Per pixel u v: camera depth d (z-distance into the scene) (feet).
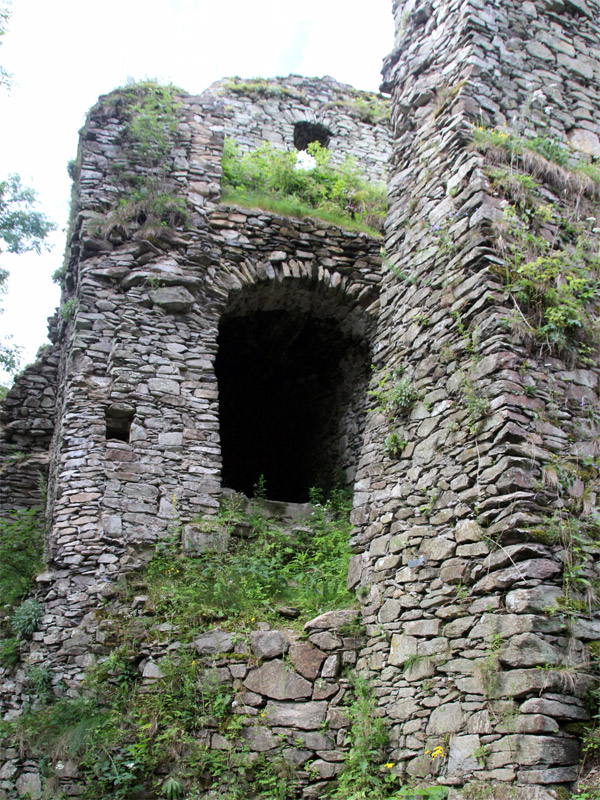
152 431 31.09
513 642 18.17
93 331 32.22
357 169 44.47
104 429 30.76
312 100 50.39
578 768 16.78
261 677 24.23
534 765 16.71
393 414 25.82
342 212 38.99
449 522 21.68
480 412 21.40
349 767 22.12
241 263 35.06
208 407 32.22
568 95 28.32
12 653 27.53
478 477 20.95
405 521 23.77
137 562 28.76
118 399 31.17
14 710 26.23
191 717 23.79
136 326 32.58
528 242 23.58
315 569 28.78
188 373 32.55
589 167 26.61
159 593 27.27
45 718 24.98
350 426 37.40
